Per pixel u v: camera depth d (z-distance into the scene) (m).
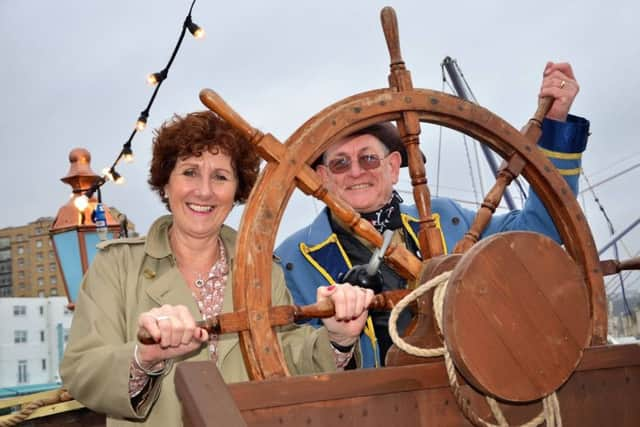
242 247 1.64
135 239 2.06
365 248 2.51
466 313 1.55
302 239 2.60
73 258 4.07
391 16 1.91
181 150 2.01
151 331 1.46
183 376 1.33
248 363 1.61
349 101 1.82
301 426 1.42
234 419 1.28
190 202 2.03
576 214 2.02
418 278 1.75
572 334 1.66
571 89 2.16
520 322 1.60
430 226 1.87
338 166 2.49
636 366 1.88
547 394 1.61
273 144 1.71
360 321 1.78
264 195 1.69
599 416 1.79
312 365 1.84
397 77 1.88
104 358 1.67
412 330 1.74
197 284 2.09
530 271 1.63
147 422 1.92
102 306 1.91
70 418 3.43
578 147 2.21
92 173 4.34
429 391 1.60
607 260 2.07
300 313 1.65
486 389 1.55
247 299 1.61
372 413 1.51
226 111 1.69
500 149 2.01
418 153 1.89
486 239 1.61
